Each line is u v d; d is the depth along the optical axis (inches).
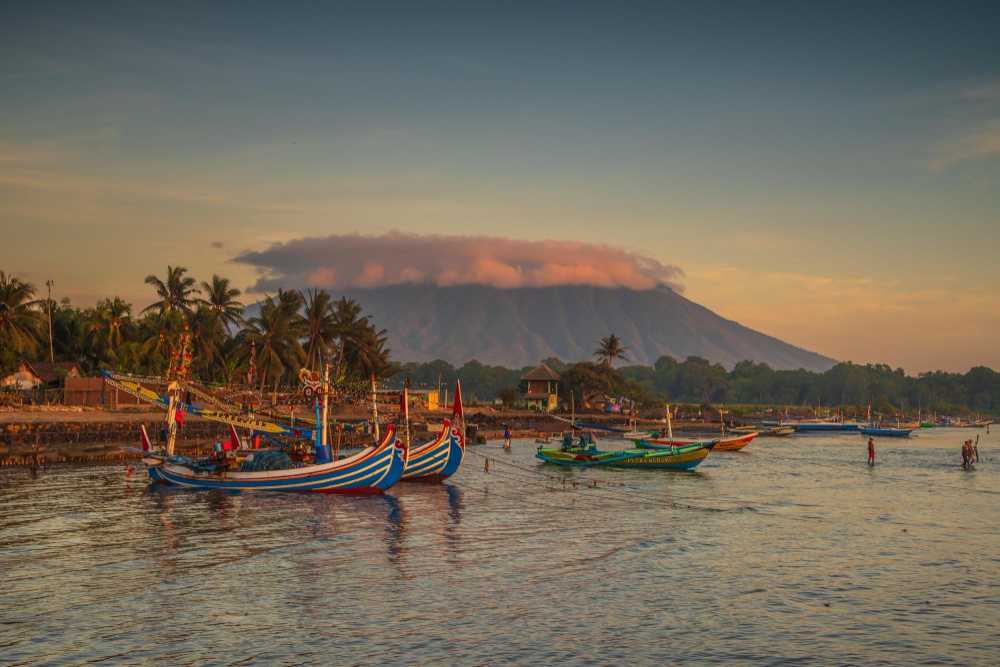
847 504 2176.4
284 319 4680.1
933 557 1483.8
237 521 1765.5
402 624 1053.8
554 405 7509.8
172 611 1099.3
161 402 2645.2
